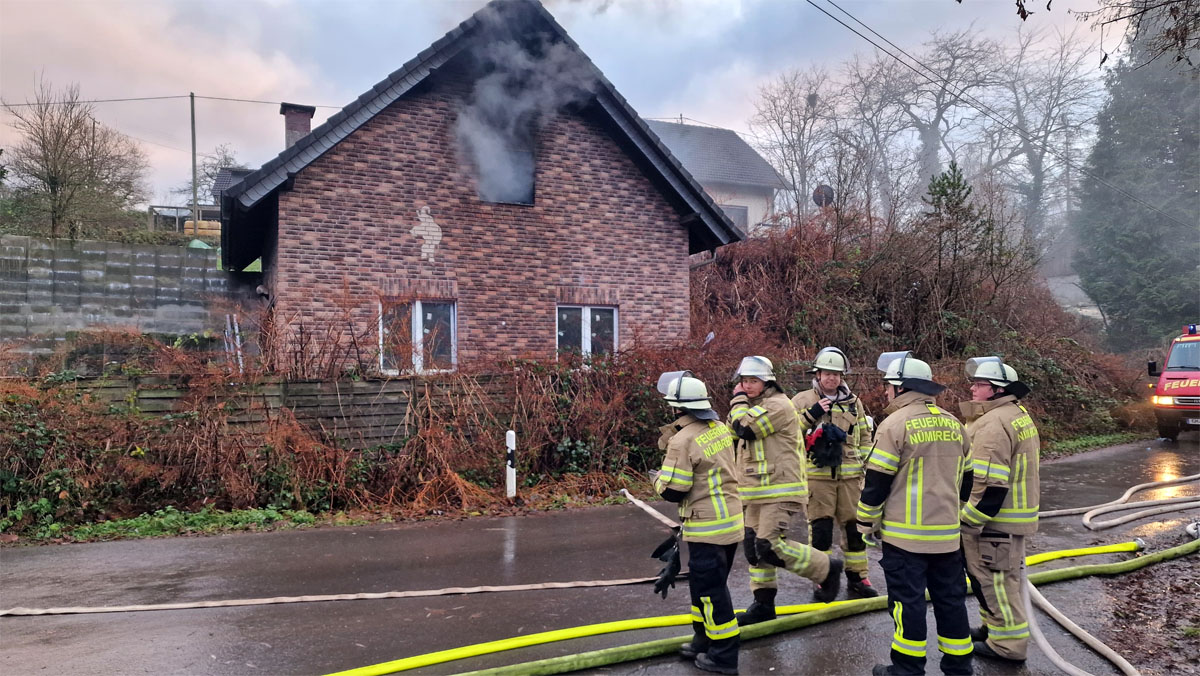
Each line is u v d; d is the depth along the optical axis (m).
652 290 13.97
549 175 13.16
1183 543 7.38
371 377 9.74
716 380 11.59
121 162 25.61
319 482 8.95
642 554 6.93
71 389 8.52
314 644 4.69
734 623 4.26
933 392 4.20
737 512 4.32
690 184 13.81
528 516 8.70
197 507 8.49
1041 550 7.09
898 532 4.06
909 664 4.00
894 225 18.48
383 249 11.85
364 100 11.38
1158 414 15.60
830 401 5.56
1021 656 4.46
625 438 10.78
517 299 12.80
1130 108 27.62
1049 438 15.02
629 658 4.41
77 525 7.91
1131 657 4.56
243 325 13.67
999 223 21.06
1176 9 6.05
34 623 5.10
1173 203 26.61
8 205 21.59
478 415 9.99
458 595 5.70
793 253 17.72
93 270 14.13
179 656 4.50
